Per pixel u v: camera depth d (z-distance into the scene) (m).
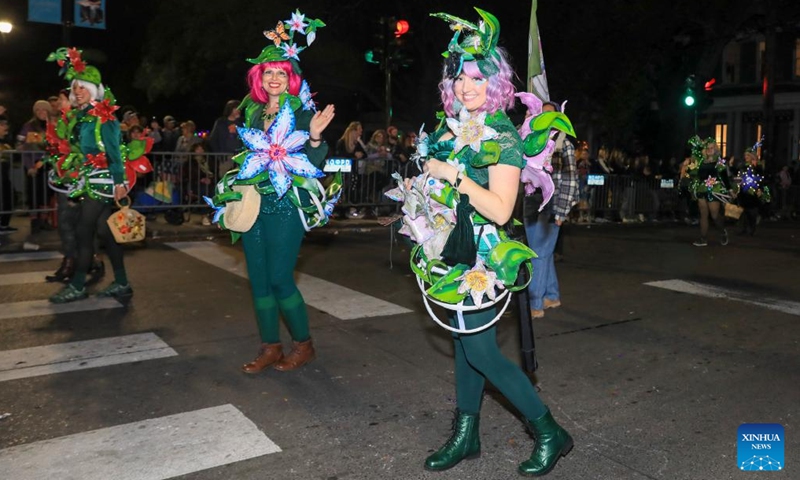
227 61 23.73
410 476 3.42
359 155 13.45
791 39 29.27
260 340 5.59
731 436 3.94
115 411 4.14
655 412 4.28
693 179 11.66
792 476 3.48
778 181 19.44
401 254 9.62
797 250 11.20
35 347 5.29
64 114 6.36
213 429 3.91
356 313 6.43
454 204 3.05
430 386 4.64
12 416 4.04
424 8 21.56
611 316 6.54
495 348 3.25
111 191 6.42
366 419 4.09
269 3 21.11
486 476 3.43
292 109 4.45
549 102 3.54
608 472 3.49
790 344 5.75
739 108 30.72
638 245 11.51
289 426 3.97
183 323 6.01
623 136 22.73
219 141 12.43
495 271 3.07
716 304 7.10
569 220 12.43
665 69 24.03
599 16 19.58
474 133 2.92
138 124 11.87
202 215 12.95
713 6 19.19
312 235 11.41
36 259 8.73
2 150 10.38
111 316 6.18
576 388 4.67
